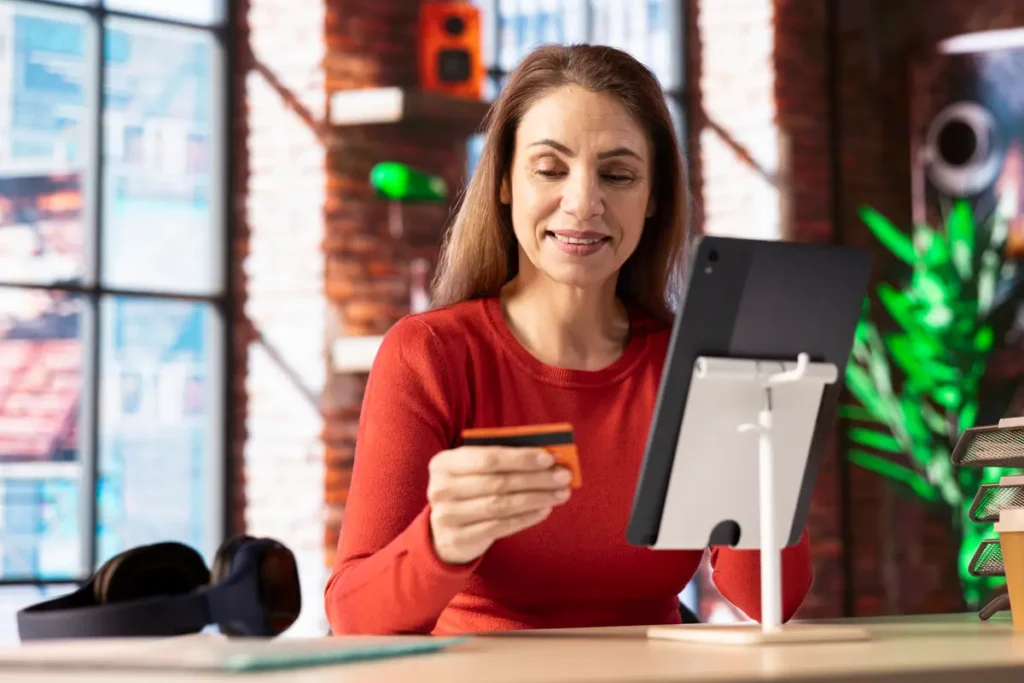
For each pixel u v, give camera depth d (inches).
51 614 58.4
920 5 283.4
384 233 251.1
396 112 241.3
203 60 251.4
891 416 279.6
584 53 84.6
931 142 282.2
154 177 245.9
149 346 243.9
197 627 58.5
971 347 276.5
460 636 61.6
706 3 286.0
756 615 83.7
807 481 68.3
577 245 82.0
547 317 87.0
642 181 83.3
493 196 88.4
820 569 277.0
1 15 233.9
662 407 64.4
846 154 284.7
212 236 251.0
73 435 236.5
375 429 79.9
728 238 64.1
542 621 82.7
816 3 286.2
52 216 237.5
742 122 282.5
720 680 43.9
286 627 61.9
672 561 84.4
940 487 276.1
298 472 243.9
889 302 282.2
